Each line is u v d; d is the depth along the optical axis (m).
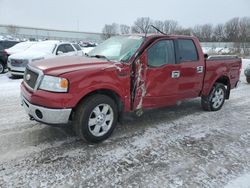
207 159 3.88
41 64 4.16
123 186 3.16
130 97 4.51
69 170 3.44
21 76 10.91
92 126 4.13
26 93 4.05
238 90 9.38
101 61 4.36
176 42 5.19
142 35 5.00
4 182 3.14
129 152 4.00
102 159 3.76
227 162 3.82
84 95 3.88
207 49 43.56
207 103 6.20
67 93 3.73
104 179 3.28
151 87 4.78
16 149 3.94
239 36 55.47
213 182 3.30
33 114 3.94
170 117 5.75
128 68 4.38
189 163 3.75
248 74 10.97
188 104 6.93
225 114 6.18
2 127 4.80
